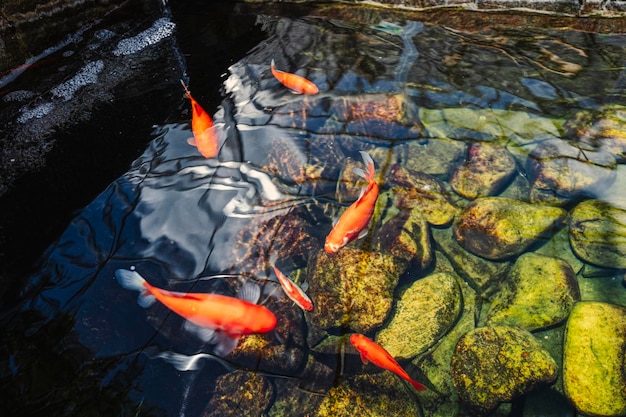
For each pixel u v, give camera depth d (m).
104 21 1.42
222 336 0.78
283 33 1.38
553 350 0.80
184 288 0.83
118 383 0.74
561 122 1.08
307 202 0.95
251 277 0.86
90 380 0.74
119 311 0.80
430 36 1.33
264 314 0.75
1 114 1.14
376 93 1.14
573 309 0.83
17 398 0.72
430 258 0.91
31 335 0.78
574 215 0.94
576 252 0.90
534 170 1.00
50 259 0.86
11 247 0.88
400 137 1.06
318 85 1.17
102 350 0.77
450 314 0.85
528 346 0.79
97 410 0.71
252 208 0.94
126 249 0.88
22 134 1.09
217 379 0.76
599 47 1.25
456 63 1.23
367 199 0.81
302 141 1.04
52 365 0.75
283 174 0.99
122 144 1.06
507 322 0.83
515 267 0.90
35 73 1.26
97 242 0.89
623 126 1.04
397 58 1.26
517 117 1.09
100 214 0.93
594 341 0.77
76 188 0.97
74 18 1.36
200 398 0.74
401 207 0.96
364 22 1.41
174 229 0.90
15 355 0.76
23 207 0.94
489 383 0.76
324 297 0.85
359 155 1.03
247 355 0.78
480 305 0.87
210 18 1.45
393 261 0.89
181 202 0.94
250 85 1.19
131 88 1.21
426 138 1.06
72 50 1.33
